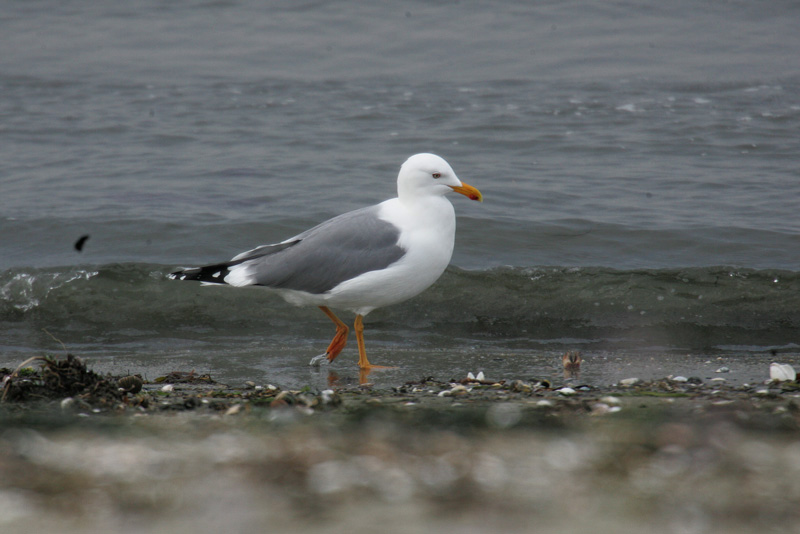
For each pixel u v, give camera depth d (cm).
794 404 769
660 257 1567
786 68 3003
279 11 3597
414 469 602
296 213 1752
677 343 1266
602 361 1133
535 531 498
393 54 3206
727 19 3441
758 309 1359
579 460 624
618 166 2069
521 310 1381
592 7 3550
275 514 522
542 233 1662
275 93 2784
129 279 1453
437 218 1084
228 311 1384
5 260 1570
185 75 3006
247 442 670
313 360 1111
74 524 507
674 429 697
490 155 2164
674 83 2853
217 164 2086
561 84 2855
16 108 2609
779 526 506
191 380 1004
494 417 752
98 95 2772
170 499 545
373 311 1384
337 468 603
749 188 1898
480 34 3369
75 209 1777
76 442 669
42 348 1247
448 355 1166
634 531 499
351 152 2183
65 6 3675
